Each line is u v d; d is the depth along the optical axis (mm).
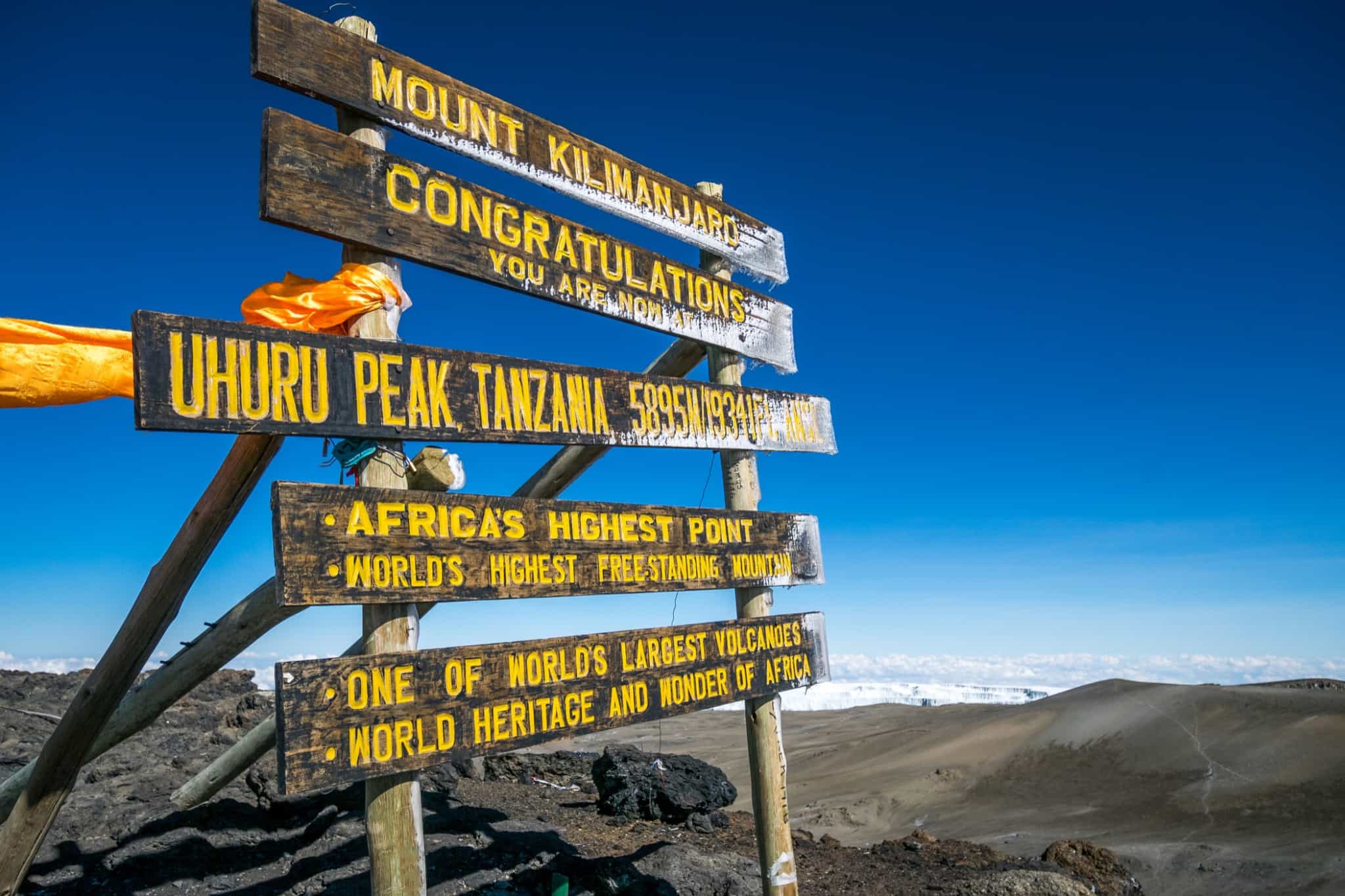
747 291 7152
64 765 5453
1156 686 38188
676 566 5812
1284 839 21078
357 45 4363
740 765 39031
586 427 5227
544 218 5258
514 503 4719
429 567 4242
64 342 4348
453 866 7336
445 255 4609
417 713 4113
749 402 6777
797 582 6961
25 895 6383
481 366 4648
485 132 5047
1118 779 29859
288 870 7180
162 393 3398
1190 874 18906
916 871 9102
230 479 4727
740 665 6266
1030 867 9422
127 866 6859
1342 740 28094
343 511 3912
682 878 7293
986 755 34781
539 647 4781
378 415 4121
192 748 11023
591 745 49875
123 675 5199
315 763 3680
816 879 8570
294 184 3947
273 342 3779
